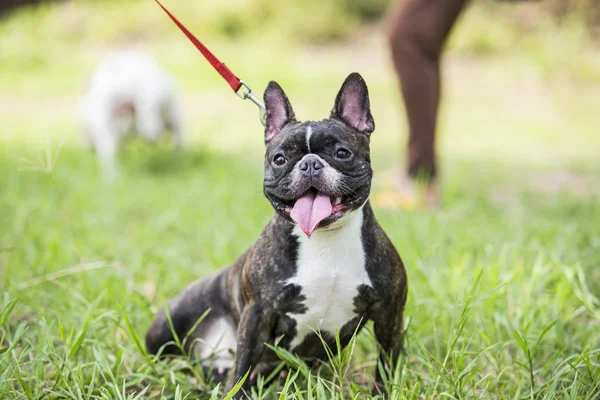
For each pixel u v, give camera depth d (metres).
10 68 17.47
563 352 3.69
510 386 3.44
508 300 4.19
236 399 3.19
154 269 5.26
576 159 10.27
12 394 3.25
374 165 9.89
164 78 8.96
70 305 4.16
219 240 5.70
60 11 20.48
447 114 13.74
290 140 3.18
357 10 20.22
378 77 16.31
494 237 5.79
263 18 20.11
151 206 7.36
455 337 3.34
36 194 7.52
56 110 13.97
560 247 5.00
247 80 15.83
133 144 9.76
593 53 16.86
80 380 3.24
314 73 16.48
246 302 3.41
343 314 3.34
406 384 3.35
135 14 20.20
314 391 3.46
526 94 15.21
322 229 3.18
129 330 3.56
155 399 3.49
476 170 9.63
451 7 6.68
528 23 18.45
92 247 5.65
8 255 5.45
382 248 3.31
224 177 8.03
